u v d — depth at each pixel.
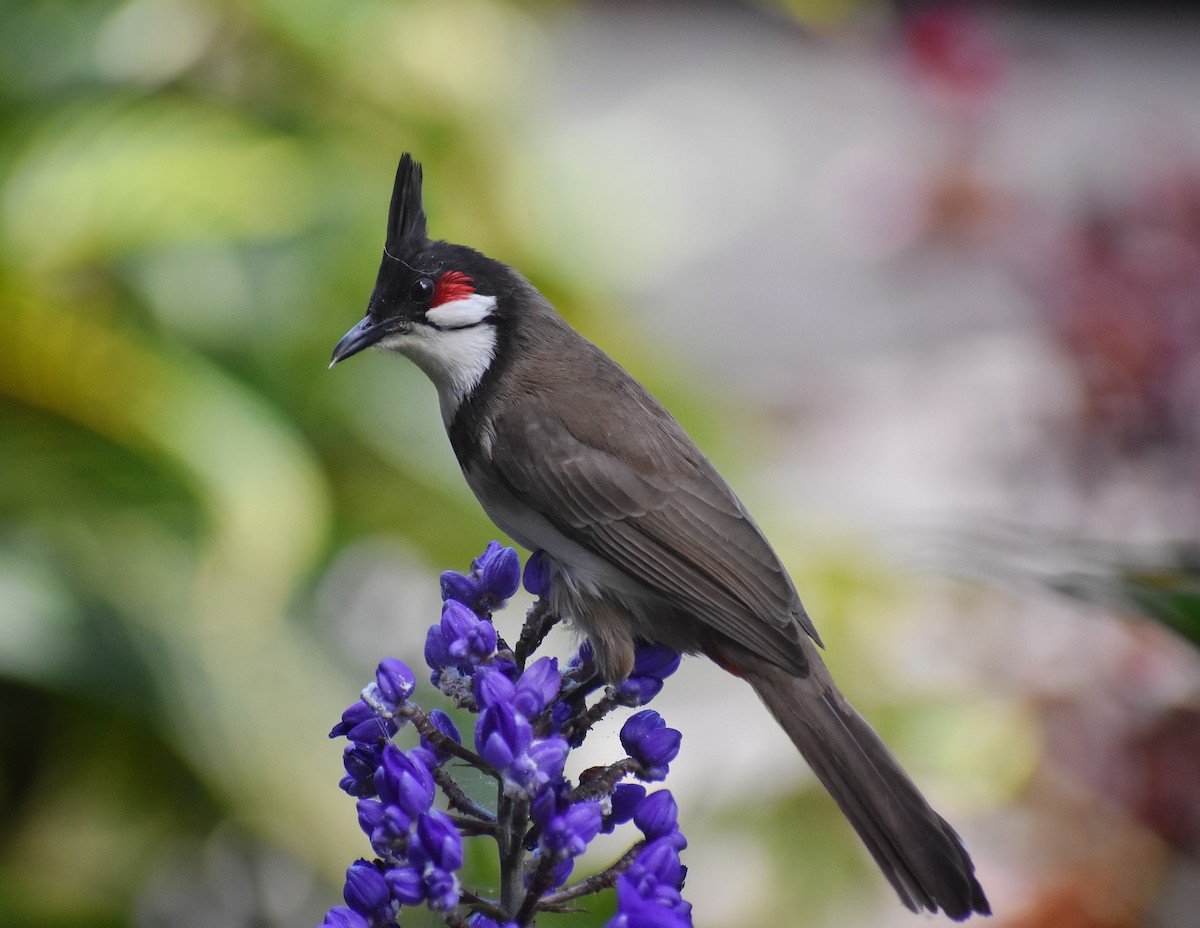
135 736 7.48
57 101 8.41
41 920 7.14
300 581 7.88
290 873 8.16
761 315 18.78
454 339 5.76
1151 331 7.95
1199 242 8.01
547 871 3.52
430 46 9.16
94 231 7.70
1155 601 4.35
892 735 7.78
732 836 7.84
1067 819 7.55
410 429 8.43
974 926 8.54
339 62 9.05
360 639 8.37
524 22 10.28
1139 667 7.52
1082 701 7.58
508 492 5.67
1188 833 7.34
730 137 23.44
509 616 9.63
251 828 7.02
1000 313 16.94
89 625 6.93
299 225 8.38
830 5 10.35
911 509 12.38
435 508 8.42
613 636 5.33
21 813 7.48
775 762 8.02
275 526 7.27
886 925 8.65
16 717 7.50
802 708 5.35
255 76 9.09
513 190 9.50
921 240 9.16
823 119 24.25
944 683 8.02
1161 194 8.13
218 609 7.20
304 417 8.32
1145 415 8.01
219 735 6.85
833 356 16.94
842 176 9.84
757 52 27.73
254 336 8.24
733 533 5.58
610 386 5.80
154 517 7.47
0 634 6.80
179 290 8.16
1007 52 9.19
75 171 7.80
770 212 21.56
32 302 7.27
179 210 7.80
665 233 10.41
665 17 29.78
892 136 23.36
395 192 5.77
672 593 5.49
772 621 5.44
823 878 7.67
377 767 3.80
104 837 7.42
